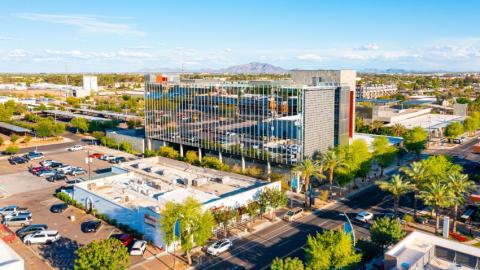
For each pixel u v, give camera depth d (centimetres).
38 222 7194
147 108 12775
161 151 11812
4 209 7644
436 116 18412
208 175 9094
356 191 8994
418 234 5128
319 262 4578
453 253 4875
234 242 6369
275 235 6638
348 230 5103
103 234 6662
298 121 8931
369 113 16238
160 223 5853
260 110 9644
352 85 10406
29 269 5500
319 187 9275
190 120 11450
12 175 10419
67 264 5650
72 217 7231
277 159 9444
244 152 10138
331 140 9844
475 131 17175
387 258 4666
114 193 7869
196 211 5759
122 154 12681
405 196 8669
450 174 7031
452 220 7256
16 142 14525
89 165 10588
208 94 10806
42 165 11181
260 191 7675
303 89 8788
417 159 11812
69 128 17638
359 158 8744
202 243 5762
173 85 11769
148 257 5875
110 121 16512
